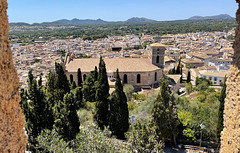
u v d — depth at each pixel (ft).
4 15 30.89
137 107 159.84
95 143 71.26
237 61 34.63
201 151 116.78
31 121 81.71
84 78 232.53
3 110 30.17
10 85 31.76
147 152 81.56
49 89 143.64
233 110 35.60
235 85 35.14
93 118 124.77
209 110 132.98
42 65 525.34
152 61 241.96
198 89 263.49
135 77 230.89
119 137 119.24
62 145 68.03
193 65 495.41
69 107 90.53
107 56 599.57
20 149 33.86
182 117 127.85
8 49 31.76
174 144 123.24
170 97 115.24
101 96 119.65
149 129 86.33
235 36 36.35
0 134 29.50
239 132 33.09
